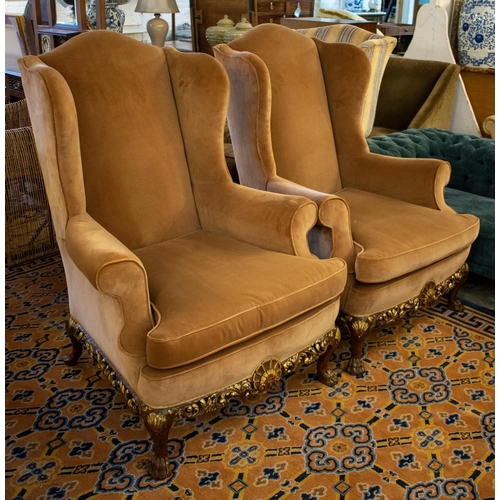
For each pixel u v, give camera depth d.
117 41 1.94
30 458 1.69
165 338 1.44
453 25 4.14
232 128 2.23
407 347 2.23
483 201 2.70
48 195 1.79
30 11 4.66
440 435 1.78
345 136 2.50
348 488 1.58
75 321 1.95
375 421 1.84
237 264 1.76
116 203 1.91
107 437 1.77
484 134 3.63
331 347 1.95
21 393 1.96
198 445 1.74
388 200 2.35
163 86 2.03
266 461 1.68
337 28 3.67
